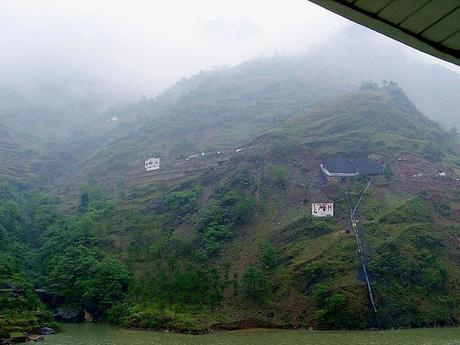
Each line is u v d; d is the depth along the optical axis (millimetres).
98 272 71875
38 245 92375
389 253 66625
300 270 66688
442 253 69375
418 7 6430
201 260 76188
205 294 66188
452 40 7246
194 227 86312
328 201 83938
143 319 59656
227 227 82125
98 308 69000
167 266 76312
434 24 6832
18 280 65625
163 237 85688
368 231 73188
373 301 59094
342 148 101625
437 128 126750
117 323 63594
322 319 57594
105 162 144625
